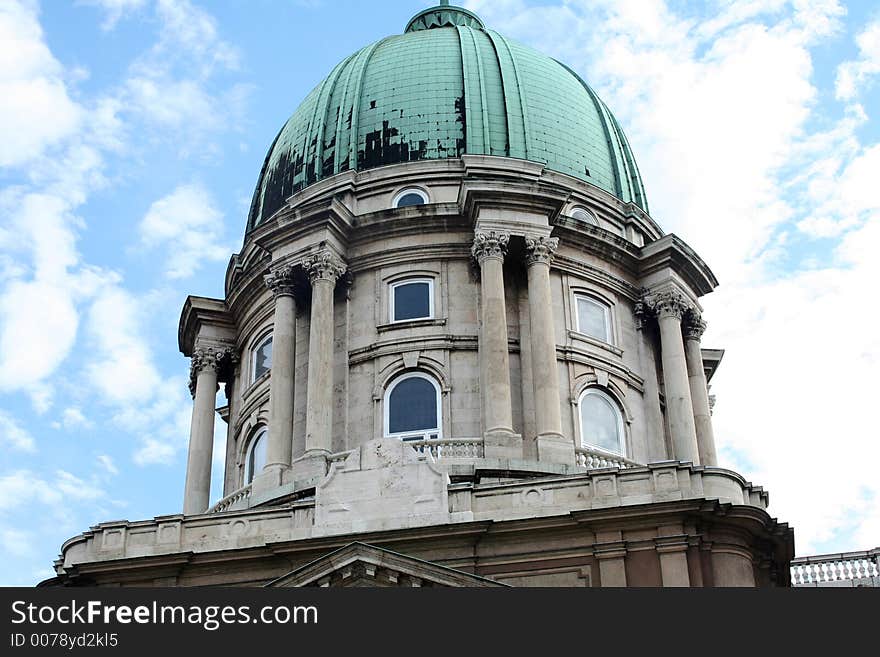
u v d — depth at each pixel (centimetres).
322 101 6075
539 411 4694
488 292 4934
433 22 6944
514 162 5347
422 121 5744
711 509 3631
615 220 5703
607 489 3794
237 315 5794
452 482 4344
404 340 5056
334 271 5150
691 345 5541
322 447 4703
